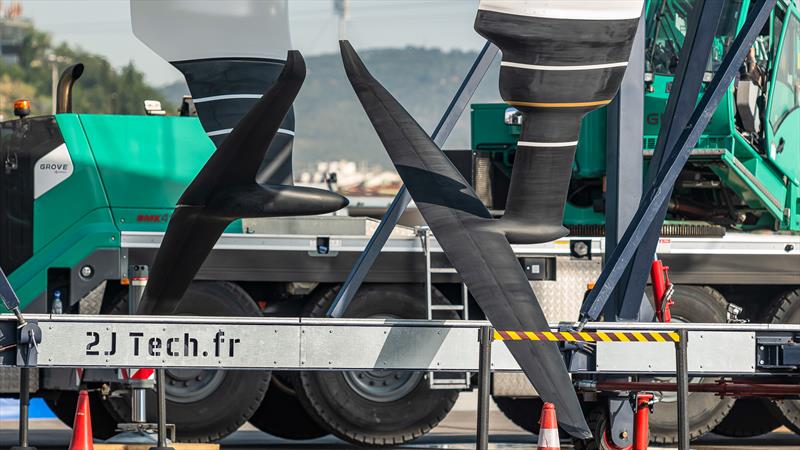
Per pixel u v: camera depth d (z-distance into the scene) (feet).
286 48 73.87
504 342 62.39
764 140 97.25
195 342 64.75
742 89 94.84
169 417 92.22
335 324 65.46
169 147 93.81
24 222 92.43
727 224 102.12
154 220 93.09
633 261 75.05
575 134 62.80
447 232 63.21
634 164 77.82
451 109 76.69
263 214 67.62
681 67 72.28
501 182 103.14
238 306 92.27
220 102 73.82
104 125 93.71
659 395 74.95
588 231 98.99
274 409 104.88
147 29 72.59
